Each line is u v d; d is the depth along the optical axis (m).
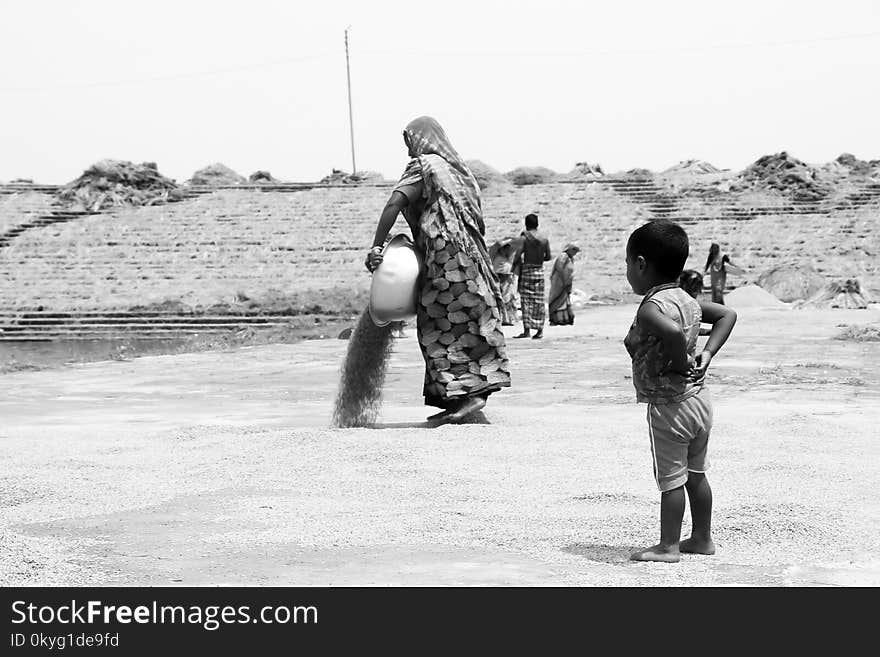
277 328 34.38
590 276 46.25
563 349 19.00
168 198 59.19
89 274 48.09
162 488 6.58
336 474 6.91
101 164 59.56
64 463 7.44
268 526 5.58
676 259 4.81
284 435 8.30
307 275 47.31
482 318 9.51
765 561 4.85
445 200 9.56
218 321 39.28
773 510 5.75
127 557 4.98
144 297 43.62
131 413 11.12
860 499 6.09
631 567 4.75
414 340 21.77
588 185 58.25
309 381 14.60
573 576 4.60
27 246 51.97
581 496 6.21
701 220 53.25
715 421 9.28
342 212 55.06
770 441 8.11
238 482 6.73
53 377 15.98
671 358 4.69
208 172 65.81
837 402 11.09
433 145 9.80
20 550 5.00
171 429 9.12
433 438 8.23
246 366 17.39
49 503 6.20
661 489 4.86
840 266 45.03
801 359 16.38
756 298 35.34
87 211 57.59
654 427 4.83
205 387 14.03
